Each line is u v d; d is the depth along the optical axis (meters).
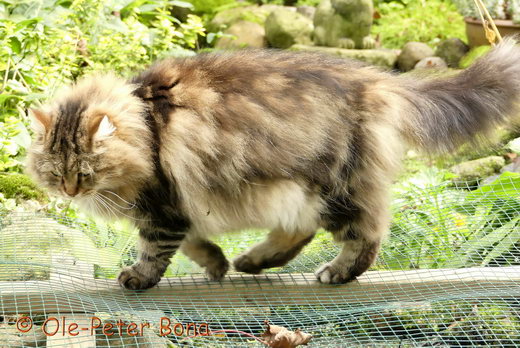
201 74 3.84
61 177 3.65
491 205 4.98
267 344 3.50
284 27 9.30
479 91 4.07
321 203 3.91
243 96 3.76
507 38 4.45
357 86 3.92
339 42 9.06
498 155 6.69
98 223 4.91
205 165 3.72
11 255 4.34
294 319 3.93
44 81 6.23
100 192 3.78
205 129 3.69
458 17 10.11
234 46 9.16
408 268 4.65
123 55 6.87
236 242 5.00
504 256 4.67
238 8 10.11
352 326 3.97
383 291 4.10
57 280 4.04
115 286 4.05
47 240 4.51
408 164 6.45
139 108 3.71
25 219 4.66
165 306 3.90
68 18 7.04
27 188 5.41
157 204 3.82
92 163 3.58
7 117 5.85
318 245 4.84
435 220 4.98
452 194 5.23
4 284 3.91
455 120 4.02
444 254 4.73
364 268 4.10
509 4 8.16
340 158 3.82
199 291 4.05
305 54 4.13
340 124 3.79
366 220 3.99
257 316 4.05
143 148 3.66
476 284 4.08
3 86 6.07
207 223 3.89
